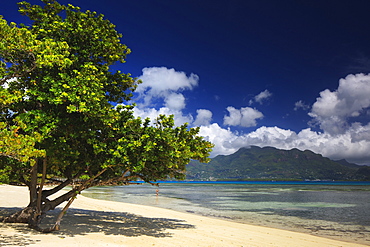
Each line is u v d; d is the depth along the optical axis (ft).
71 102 39.06
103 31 49.98
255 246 43.32
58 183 55.93
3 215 53.78
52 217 57.26
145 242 39.34
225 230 57.67
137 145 39.45
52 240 34.94
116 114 41.57
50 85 40.50
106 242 36.86
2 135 27.89
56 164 42.65
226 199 160.76
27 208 45.14
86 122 42.60
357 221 82.12
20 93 36.04
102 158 44.62
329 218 87.92
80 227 47.60
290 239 52.31
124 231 47.21
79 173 48.75
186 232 51.49
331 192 256.52
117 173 46.03
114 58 50.44
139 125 43.91
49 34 45.83
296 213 99.30
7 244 30.78
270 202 142.31
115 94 54.80
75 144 44.83
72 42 47.85
